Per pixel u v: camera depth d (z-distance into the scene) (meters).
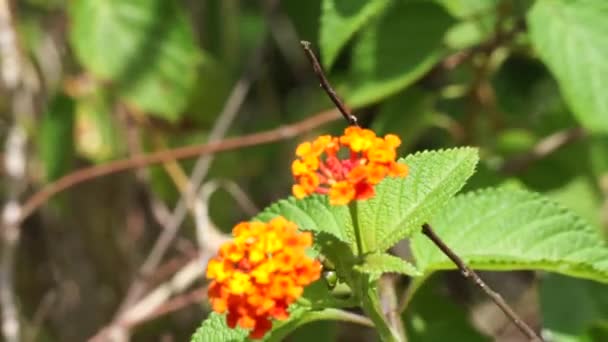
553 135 0.76
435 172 0.47
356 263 0.44
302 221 0.51
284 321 0.48
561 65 0.61
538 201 0.55
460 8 0.66
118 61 0.69
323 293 0.45
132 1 0.70
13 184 0.76
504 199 0.55
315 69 0.45
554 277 0.65
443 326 0.65
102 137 0.76
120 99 0.73
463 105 0.79
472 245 0.54
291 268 0.41
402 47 0.65
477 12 0.66
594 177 0.76
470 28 0.69
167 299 0.79
